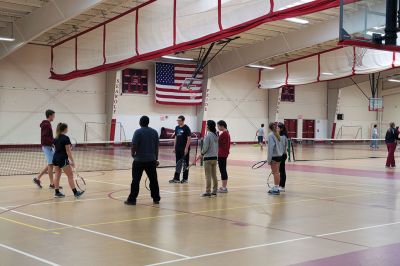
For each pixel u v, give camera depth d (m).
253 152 32.12
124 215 9.58
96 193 12.59
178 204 11.02
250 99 42.56
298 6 12.93
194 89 37.81
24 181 15.09
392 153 21.77
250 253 6.72
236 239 7.59
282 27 28.94
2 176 16.58
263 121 43.56
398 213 10.15
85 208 10.34
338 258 6.48
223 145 12.98
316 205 11.09
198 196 12.32
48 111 13.38
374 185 15.12
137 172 10.88
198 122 38.97
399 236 7.91
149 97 36.78
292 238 7.70
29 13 24.47
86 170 18.83
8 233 7.86
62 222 8.80
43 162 22.83
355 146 42.59
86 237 7.61
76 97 33.59
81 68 24.80
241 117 42.00
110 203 11.04
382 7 10.14
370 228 8.55
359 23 10.62
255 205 11.00
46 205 10.68
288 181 16.00
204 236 7.78
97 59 23.02
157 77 36.38
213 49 34.62
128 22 20.22
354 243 7.39
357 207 10.88
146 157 10.87
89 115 34.22
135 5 23.53
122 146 34.97
